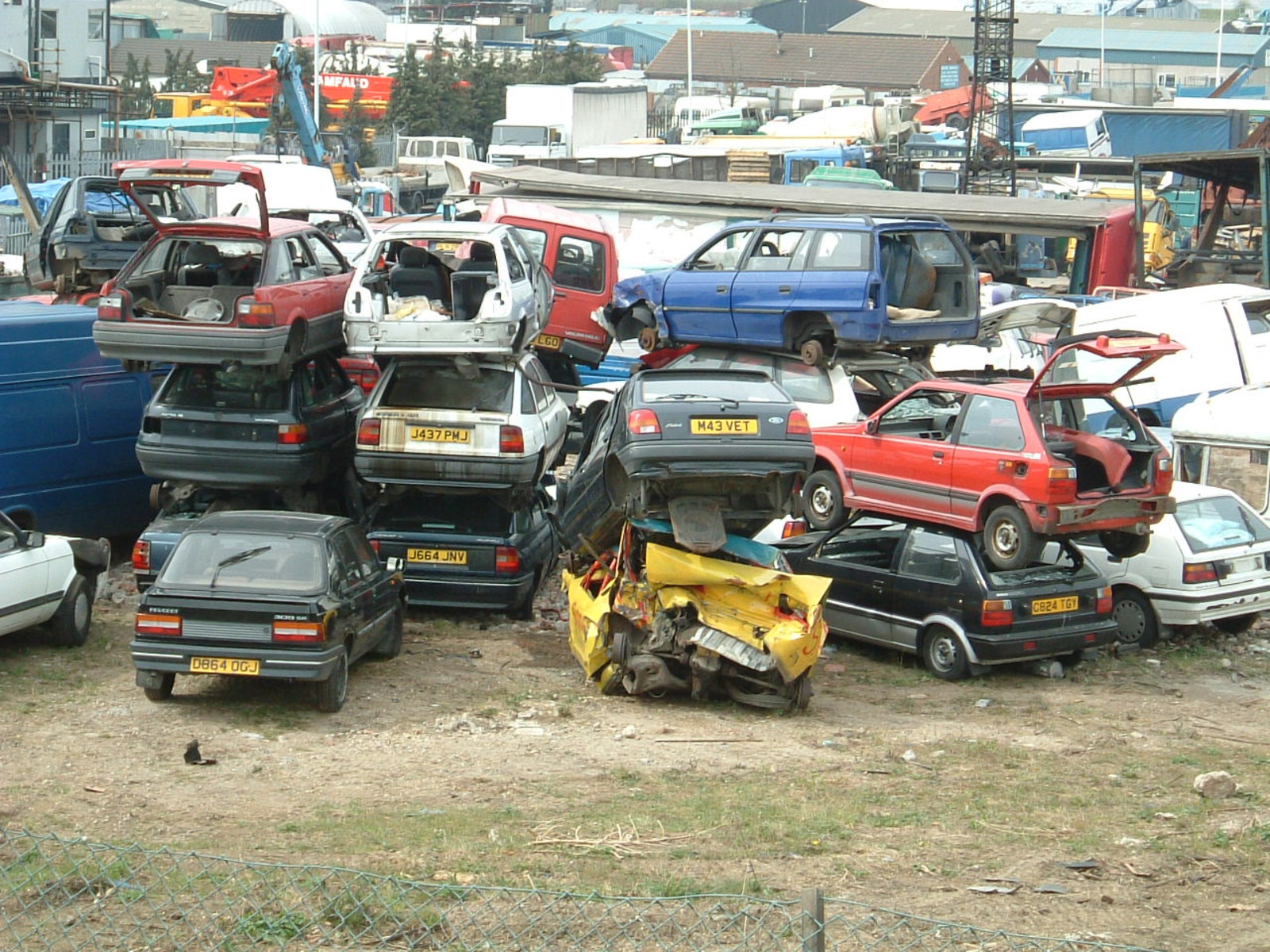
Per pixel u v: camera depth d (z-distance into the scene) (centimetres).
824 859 989
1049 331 2720
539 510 1844
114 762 1206
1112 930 863
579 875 927
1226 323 2427
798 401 2020
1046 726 1415
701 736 1341
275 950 783
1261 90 11638
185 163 1772
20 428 1800
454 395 1728
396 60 10081
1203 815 1131
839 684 1559
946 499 1645
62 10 6206
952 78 11544
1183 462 2058
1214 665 1659
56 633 1525
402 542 1678
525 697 1455
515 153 6806
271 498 1789
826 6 17225
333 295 1855
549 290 2050
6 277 2972
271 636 1298
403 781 1181
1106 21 15662
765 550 1480
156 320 1702
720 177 5444
